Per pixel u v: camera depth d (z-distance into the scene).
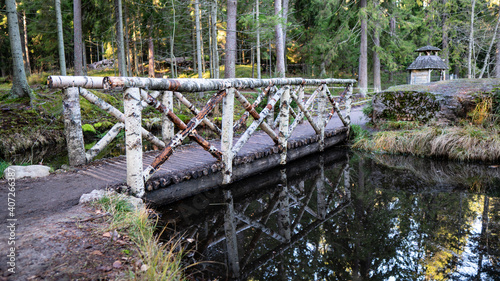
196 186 4.24
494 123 6.52
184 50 23.59
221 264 2.72
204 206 4.10
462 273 2.50
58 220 2.48
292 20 20.11
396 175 5.52
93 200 2.96
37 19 18.72
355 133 8.21
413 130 7.20
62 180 3.68
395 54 18.42
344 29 17.80
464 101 7.03
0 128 7.87
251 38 18.02
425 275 2.49
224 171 4.58
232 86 4.27
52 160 6.65
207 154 5.18
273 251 3.01
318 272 2.61
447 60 19.28
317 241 3.21
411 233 3.27
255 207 4.23
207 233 3.39
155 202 3.74
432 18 19.11
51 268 1.77
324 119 7.22
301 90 6.04
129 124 3.35
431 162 6.19
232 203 4.33
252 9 17.36
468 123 6.85
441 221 3.53
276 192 4.84
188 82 3.64
